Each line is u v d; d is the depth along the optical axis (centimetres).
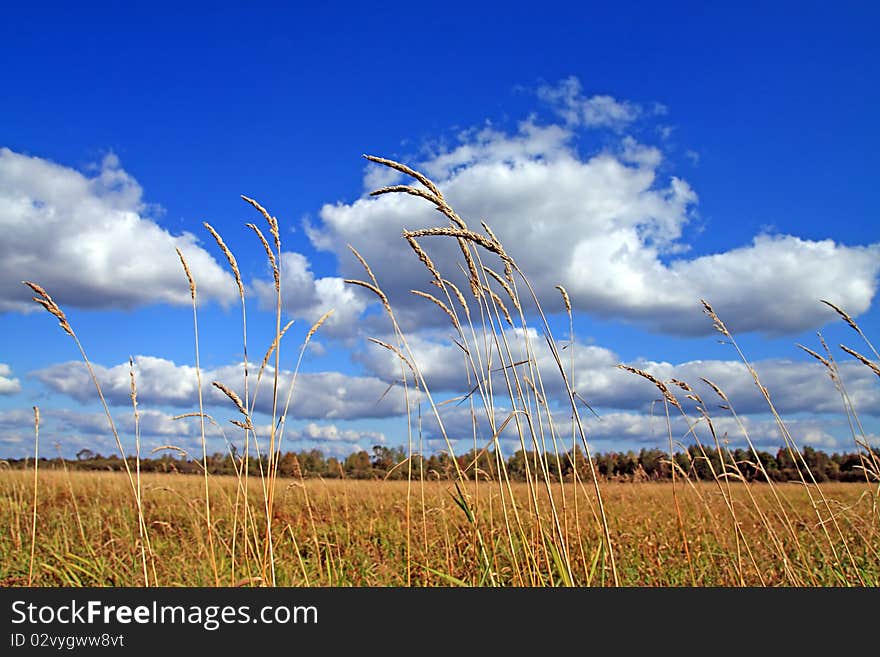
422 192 337
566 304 410
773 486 470
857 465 508
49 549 575
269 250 398
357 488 817
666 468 524
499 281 389
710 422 476
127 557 562
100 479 1020
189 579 477
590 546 513
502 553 439
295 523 645
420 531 602
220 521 657
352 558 564
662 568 521
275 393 403
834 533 575
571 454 414
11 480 879
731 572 488
